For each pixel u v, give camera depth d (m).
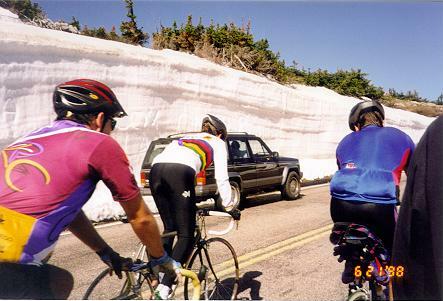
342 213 2.67
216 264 4.39
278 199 9.76
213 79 13.20
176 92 11.88
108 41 11.23
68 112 1.81
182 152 3.04
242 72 15.30
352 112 3.04
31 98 8.17
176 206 2.91
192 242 2.94
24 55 8.06
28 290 1.61
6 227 1.54
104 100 1.86
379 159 2.64
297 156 17.41
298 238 5.73
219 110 13.56
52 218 1.60
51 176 1.59
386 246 2.64
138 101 10.61
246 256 4.80
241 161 8.33
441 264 1.40
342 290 3.79
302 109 17.61
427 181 1.46
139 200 1.80
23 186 1.57
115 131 9.94
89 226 2.22
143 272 2.38
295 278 4.09
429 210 1.44
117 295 2.57
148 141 10.90
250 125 14.90
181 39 16.00
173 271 2.22
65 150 1.63
